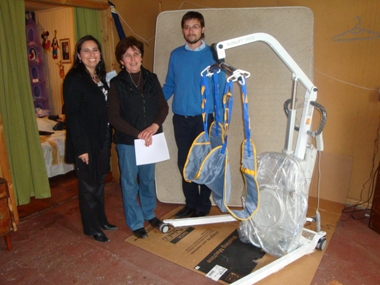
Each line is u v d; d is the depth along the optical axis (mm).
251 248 2086
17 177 2506
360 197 2611
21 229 2371
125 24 2984
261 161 1945
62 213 2633
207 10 2559
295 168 1776
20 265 1944
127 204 2176
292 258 1856
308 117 1849
